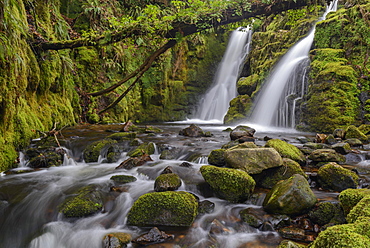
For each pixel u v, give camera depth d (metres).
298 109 10.30
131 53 13.40
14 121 5.33
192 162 5.41
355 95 8.99
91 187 4.04
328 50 10.07
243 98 13.35
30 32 6.89
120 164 5.22
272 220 3.11
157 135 8.30
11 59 4.82
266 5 6.97
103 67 11.68
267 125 11.82
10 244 3.06
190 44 17.47
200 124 13.62
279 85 11.74
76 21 11.14
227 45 19.28
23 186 4.13
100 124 10.31
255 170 4.07
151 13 7.25
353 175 3.93
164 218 3.19
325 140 7.02
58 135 7.09
